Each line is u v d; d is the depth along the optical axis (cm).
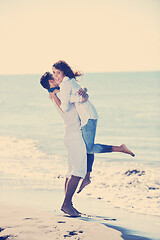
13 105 4994
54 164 1391
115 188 1012
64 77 706
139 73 17888
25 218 632
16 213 672
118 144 1928
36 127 2748
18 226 582
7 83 12650
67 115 703
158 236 597
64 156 1583
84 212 764
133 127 2656
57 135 2300
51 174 1188
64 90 690
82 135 706
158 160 1473
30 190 967
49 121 3158
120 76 15112
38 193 931
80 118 704
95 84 9931
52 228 577
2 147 1856
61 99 693
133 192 965
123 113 3650
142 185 1036
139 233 613
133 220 705
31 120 3259
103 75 16950
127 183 1061
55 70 707
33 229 569
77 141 700
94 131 710
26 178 1128
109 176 1157
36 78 16450
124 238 582
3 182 1067
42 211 695
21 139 2147
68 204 712
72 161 704
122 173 1188
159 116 3322
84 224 609
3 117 3584
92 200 882
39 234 547
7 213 672
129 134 2312
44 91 8269
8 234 543
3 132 2495
